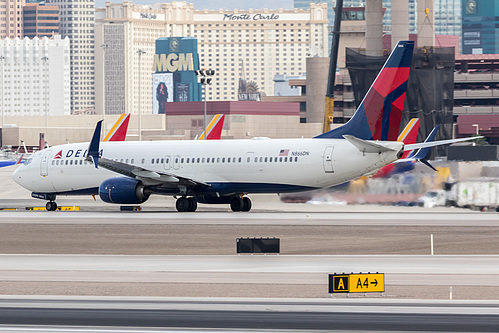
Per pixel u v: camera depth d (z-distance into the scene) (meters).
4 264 138.62
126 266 135.62
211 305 102.12
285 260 141.75
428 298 108.06
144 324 90.44
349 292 109.19
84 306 101.44
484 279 121.56
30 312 97.44
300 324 90.25
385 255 147.62
